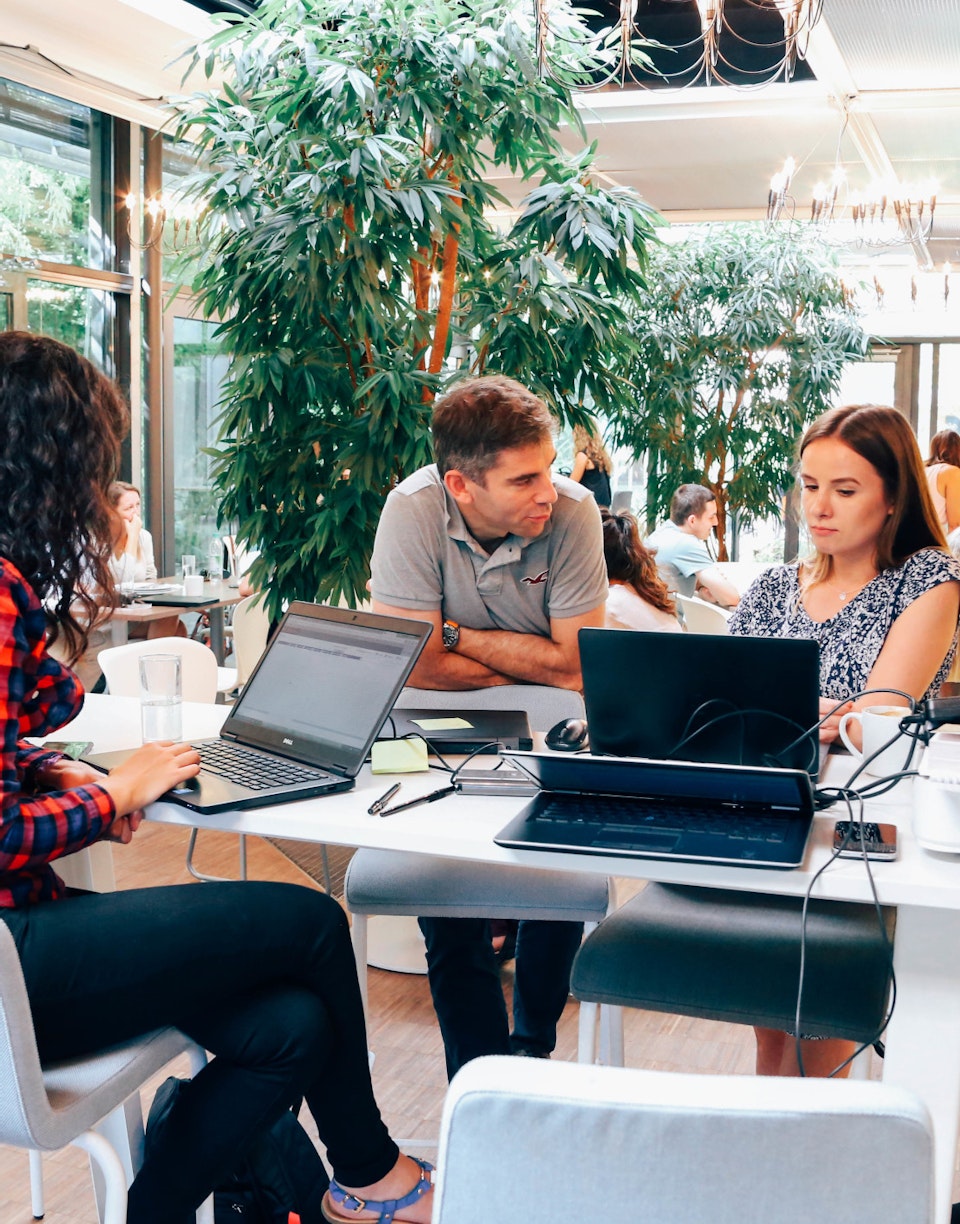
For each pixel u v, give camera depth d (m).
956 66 4.78
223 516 4.08
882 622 2.17
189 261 4.08
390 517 2.47
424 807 1.59
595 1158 0.81
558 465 7.95
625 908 1.92
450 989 2.21
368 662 1.80
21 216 6.74
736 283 8.30
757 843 1.37
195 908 1.54
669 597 3.20
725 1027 2.82
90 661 5.18
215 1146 1.56
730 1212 0.81
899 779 1.56
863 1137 0.79
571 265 4.08
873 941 1.75
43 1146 1.34
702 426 8.56
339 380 3.87
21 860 1.46
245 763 1.78
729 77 5.08
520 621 2.52
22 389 1.50
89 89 6.60
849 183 6.79
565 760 1.48
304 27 3.78
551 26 3.71
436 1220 0.85
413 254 3.76
